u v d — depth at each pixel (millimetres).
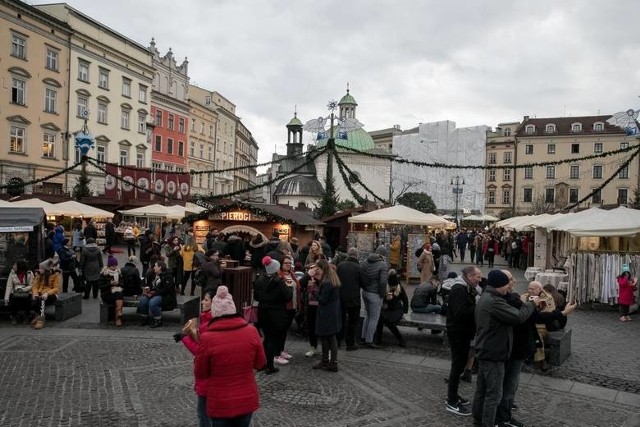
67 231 33344
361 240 24547
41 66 43969
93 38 49375
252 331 5445
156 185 39031
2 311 13734
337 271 11047
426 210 75812
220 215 25250
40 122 43938
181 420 7254
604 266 16922
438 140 85562
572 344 12195
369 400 8195
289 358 10289
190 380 8922
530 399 8461
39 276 13219
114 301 13055
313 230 27531
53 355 10320
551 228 19094
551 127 89938
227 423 5227
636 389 9039
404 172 86562
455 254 42469
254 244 16016
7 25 40594
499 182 92625
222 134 82812
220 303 5414
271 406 7855
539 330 10148
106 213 30406
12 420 7152
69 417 7289
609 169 85688
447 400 7832
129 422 7156
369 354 10828
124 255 29750
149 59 58688
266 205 27875
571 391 8852
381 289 11055
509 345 6809
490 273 6918
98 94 50469
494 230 49812
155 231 33938
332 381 9070
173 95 66875
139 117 57094
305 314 11500
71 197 36719
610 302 16812
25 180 42312
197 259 16906
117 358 10188
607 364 10508
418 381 9172
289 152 99250
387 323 11359
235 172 90188
